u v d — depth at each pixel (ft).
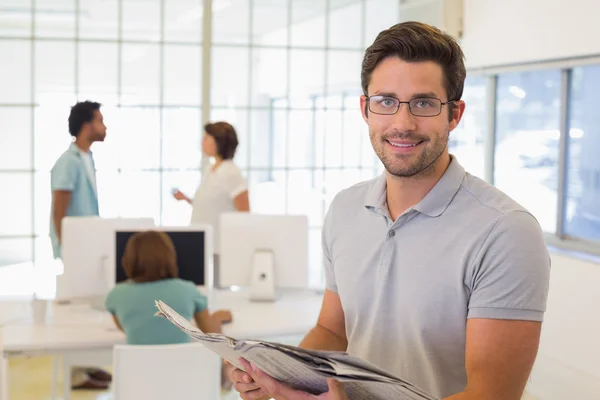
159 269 10.46
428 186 4.81
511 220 4.48
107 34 18.12
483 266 4.48
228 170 15.64
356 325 5.21
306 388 4.42
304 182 19.92
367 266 5.07
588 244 16.65
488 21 18.79
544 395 16.40
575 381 15.62
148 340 10.25
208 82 18.80
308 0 19.45
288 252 12.96
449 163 4.90
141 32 18.33
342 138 20.16
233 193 15.58
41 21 17.74
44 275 18.20
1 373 10.51
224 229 12.96
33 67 17.81
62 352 10.66
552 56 16.52
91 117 14.43
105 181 18.37
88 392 15.16
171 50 18.58
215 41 18.81
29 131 17.95
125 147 18.42
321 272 20.08
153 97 18.56
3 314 12.20
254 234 12.95
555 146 17.54
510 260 4.39
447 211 4.73
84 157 14.56
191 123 18.86
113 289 10.53
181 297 10.39
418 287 4.76
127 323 10.30
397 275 4.89
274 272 13.01
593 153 16.48
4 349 10.50
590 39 15.33
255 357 4.20
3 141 17.90
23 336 10.92
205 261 11.87
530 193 18.51
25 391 15.08
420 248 4.78
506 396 4.37
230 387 15.01
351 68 20.02
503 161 19.44
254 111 19.24
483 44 19.08
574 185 17.11
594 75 16.31
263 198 19.52
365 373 3.73
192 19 18.63
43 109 17.98
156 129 18.63
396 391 3.86
